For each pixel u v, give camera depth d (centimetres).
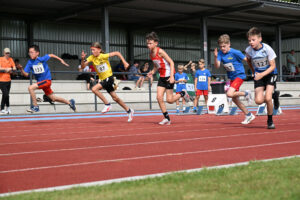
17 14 2580
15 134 911
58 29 2791
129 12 2608
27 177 456
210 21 2986
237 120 1231
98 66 1093
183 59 3381
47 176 460
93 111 1808
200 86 1617
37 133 930
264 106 1444
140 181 399
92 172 477
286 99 2580
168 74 1060
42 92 1880
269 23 3098
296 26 3275
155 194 342
